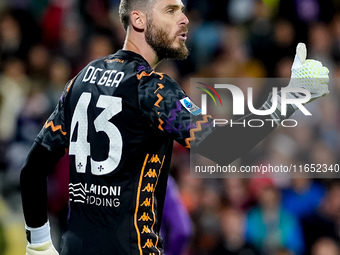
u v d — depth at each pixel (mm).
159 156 8531
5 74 24734
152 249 8438
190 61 28172
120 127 8359
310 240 21297
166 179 8758
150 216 8492
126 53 8758
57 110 9062
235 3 30250
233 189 21219
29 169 9078
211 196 20703
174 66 27828
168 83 8312
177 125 8125
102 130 8445
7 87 24234
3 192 20672
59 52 26453
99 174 8422
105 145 8414
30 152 9102
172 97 8203
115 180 8359
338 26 30141
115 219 8359
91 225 8484
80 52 26938
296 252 20703
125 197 8344
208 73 27828
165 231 13508
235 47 28734
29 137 22125
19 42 26875
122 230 8328
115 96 8414
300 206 21547
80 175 8633
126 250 8289
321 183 22312
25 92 24625
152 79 8344
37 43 27109
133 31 8812
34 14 27938
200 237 20062
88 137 8570
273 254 20500
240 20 29969
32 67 25078
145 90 8281
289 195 21844
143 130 8359
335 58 29578
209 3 30219
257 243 20500
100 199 8430
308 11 30047
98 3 28969
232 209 20844
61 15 27406
